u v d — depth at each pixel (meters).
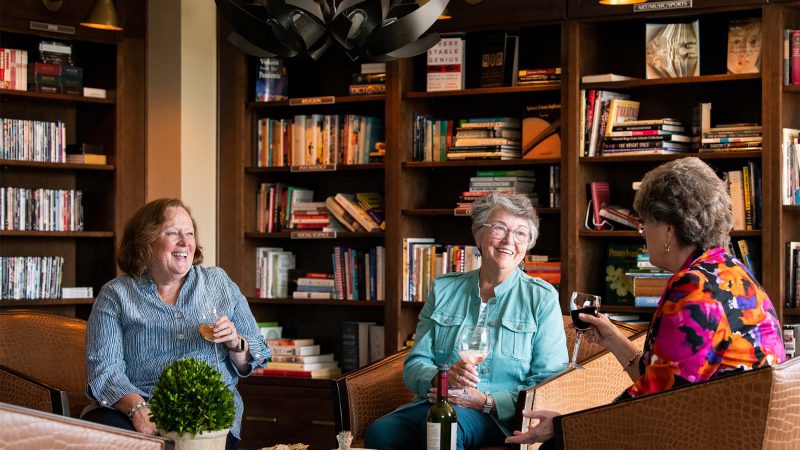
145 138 5.33
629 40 4.96
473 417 3.19
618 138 4.65
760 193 4.39
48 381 3.70
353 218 5.24
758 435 2.16
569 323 3.76
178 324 3.38
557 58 5.06
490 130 4.94
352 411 3.43
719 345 2.34
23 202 5.14
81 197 5.36
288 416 5.15
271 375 5.21
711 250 2.47
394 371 3.62
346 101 5.20
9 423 2.08
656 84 4.62
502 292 3.44
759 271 4.48
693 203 2.44
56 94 5.13
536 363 3.33
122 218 5.29
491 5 4.82
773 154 4.32
